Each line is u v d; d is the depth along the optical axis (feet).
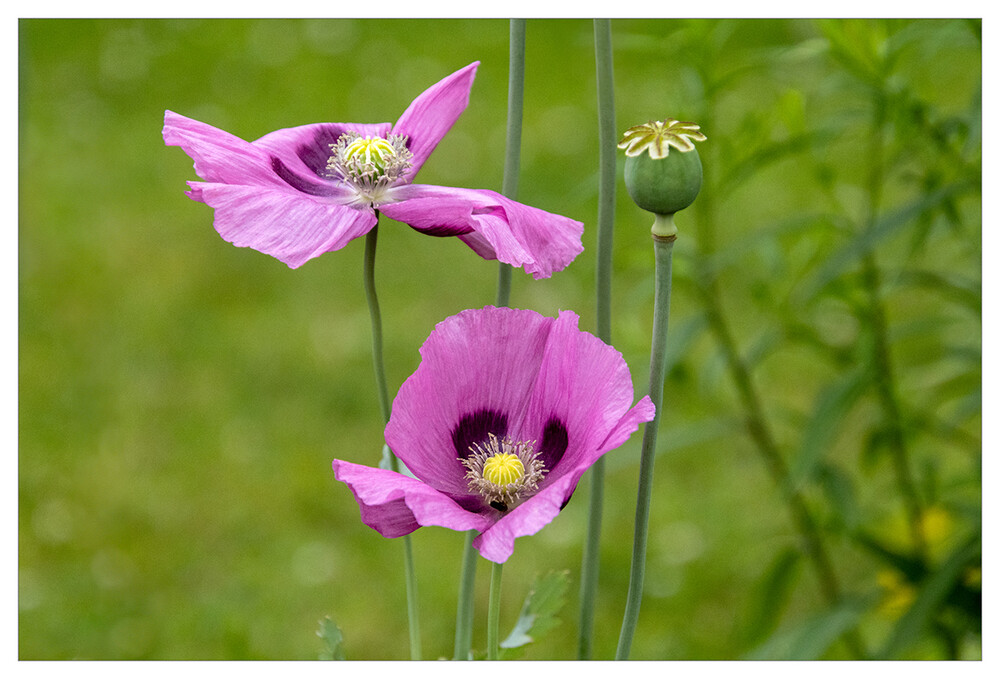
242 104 13.20
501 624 7.23
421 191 3.97
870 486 7.29
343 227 3.78
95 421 9.13
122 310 10.36
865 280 5.01
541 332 3.83
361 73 13.93
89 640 7.14
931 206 4.55
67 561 7.84
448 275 10.76
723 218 10.23
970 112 4.57
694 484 8.33
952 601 4.70
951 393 5.24
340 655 3.99
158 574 7.76
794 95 4.73
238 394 9.43
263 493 8.46
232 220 3.76
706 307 5.29
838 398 4.85
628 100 12.17
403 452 3.79
